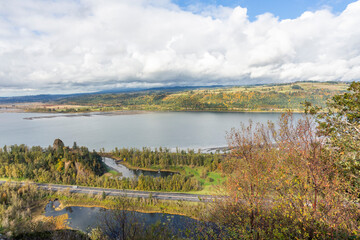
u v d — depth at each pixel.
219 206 21.02
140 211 99.38
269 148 19.42
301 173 17.47
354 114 19.59
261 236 17.94
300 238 16.05
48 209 108.44
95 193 123.06
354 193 16.58
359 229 15.46
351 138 18.78
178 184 127.94
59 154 165.38
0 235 65.19
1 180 139.62
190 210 90.69
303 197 17.30
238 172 20.08
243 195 19.36
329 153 18.23
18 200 104.06
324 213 16.44
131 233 24.16
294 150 18.34
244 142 19.33
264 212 18.31
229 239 18.91
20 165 146.88
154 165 184.00
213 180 145.12
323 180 16.77
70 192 124.31
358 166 17.11
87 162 161.88
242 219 19.12
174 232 24.97
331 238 15.77
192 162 176.38
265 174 18.34
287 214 17.28
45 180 139.75
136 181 134.12
